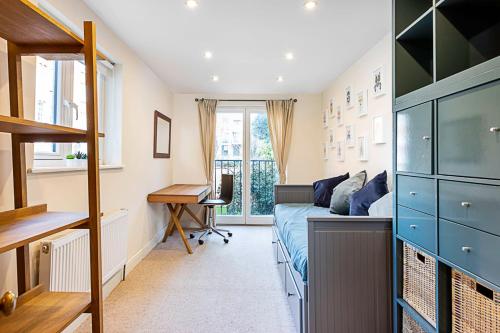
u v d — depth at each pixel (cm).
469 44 133
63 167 187
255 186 508
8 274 141
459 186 112
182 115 488
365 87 307
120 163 275
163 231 428
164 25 244
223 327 198
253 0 206
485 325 104
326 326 166
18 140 132
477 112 104
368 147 302
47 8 175
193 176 489
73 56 137
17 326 111
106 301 233
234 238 424
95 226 128
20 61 131
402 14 164
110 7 215
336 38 270
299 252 187
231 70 364
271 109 483
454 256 115
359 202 251
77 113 208
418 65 165
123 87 279
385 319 167
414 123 144
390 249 168
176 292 250
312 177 489
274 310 221
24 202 133
